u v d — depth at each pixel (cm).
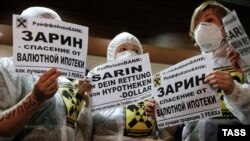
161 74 197
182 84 190
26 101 154
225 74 175
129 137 221
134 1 435
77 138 211
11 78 170
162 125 193
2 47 415
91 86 203
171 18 453
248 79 192
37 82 154
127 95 201
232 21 172
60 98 186
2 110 161
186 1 465
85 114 213
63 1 395
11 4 369
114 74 203
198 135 196
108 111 226
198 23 210
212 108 182
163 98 195
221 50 200
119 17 422
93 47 437
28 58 164
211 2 210
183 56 483
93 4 411
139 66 203
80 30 177
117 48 247
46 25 169
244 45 171
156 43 437
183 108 189
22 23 165
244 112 180
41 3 382
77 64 175
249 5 478
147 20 438
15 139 171
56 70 158
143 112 226
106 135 220
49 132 172
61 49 171
